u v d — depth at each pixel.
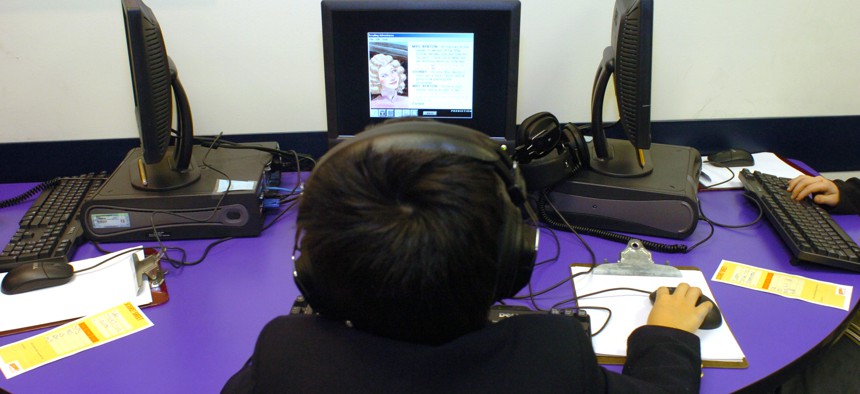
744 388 0.88
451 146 0.54
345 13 1.34
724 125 1.68
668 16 1.57
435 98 1.41
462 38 1.35
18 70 1.50
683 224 1.25
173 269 1.20
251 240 1.31
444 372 0.56
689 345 0.83
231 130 1.64
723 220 1.35
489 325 0.61
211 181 1.34
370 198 0.51
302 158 1.59
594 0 1.54
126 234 1.29
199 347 0.99
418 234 0.50
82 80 1.53
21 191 1.54
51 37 1.48
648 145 1.26
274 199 1.43
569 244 1.28
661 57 1.62
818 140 1.71
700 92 1.66
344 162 0.54
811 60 1.63
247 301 1.10
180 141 1.34
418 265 0.50
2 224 1.37
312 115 1.64
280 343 0.61
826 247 1.15
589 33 1.57
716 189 1.49
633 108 1.23
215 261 1.23
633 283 1.12
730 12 1.56
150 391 0.90
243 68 1.57
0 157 1.57
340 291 0.55
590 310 1.04
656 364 0.79
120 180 1.35
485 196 0.53
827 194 1.36
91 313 1.06
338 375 0.57
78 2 1.45
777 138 1.70
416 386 0.55
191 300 1.10
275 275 1.18
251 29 1.52
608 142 1.49
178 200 1.27
